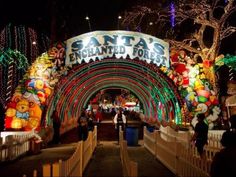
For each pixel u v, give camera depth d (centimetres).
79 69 2688
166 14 3112
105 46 2347
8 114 2262
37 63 2356
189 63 2408
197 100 2367
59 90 2630
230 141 586
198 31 3042
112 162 1623
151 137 1920
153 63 2366
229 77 3158
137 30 3416
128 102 7381
